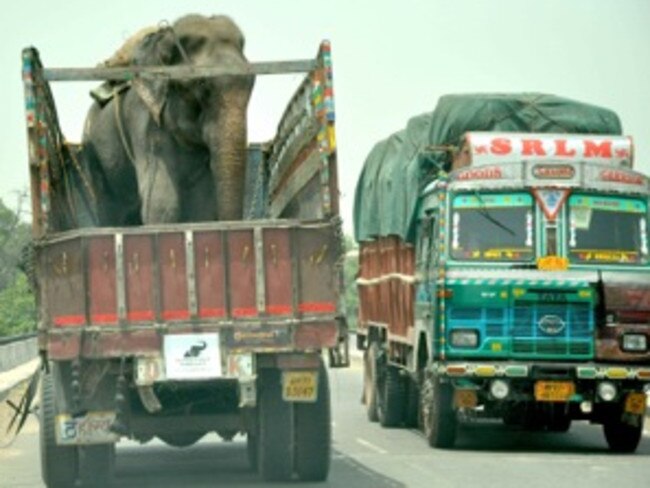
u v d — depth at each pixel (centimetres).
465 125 2942
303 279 1888
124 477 2342
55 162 2155
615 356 2752
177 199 2208
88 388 1914
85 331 1875
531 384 2767
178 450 2869
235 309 1884
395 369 3322
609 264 2778
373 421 3566
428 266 2841
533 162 2780
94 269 1873
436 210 2800
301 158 2177
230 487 2116
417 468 2420
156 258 1877
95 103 2414
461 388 2747
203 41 2183
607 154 2816
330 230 1891
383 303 3447
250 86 2144
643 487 2150
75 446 2014
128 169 2386
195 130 2175
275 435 2047
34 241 1898
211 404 2034
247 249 1886
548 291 2745
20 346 7344
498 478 2269
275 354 1902
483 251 2762
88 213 2447
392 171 3186
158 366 1872
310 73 2066
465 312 2747
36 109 1922
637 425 2783
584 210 2788
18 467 2606
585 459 2606
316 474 2103
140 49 2248
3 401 4675
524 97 2975
